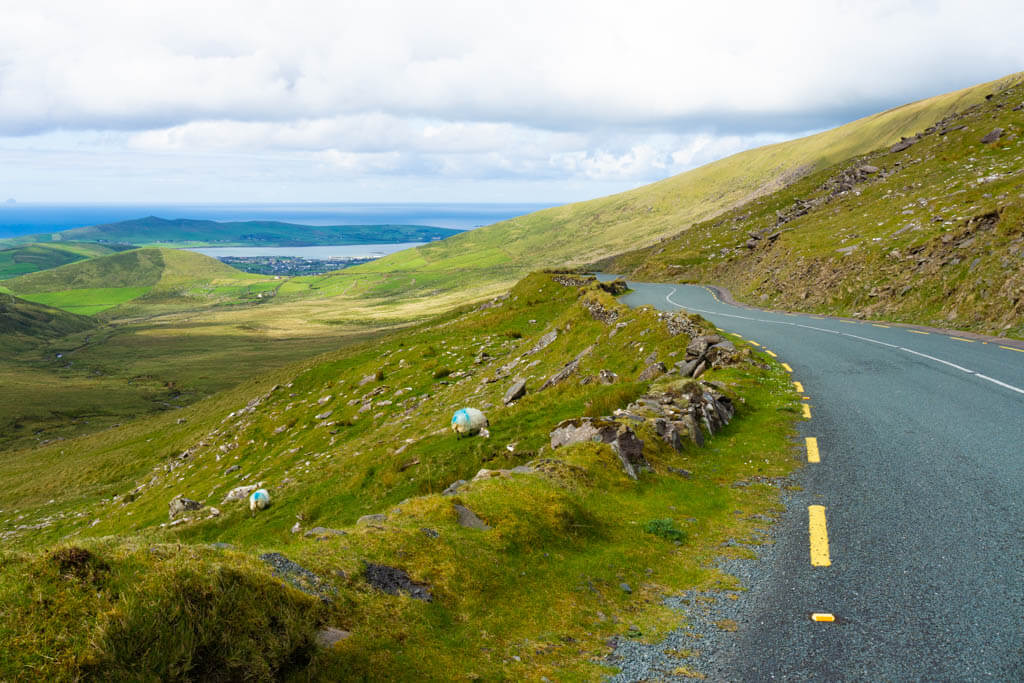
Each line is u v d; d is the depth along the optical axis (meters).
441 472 19.52
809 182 150.38
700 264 97.50
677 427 14.41
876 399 16.70
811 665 5.82
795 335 30.44
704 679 5.71
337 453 32.00
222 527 25.30
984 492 9.77
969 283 32.06
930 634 6.15
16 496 60.81
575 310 41.62
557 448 14.20
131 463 61.69
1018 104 96.06
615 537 9.54
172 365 196.12
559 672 5.88
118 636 4.46
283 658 5.06
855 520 9.33
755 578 7.88
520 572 7.89
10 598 4.44
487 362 44.22
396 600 6.59
